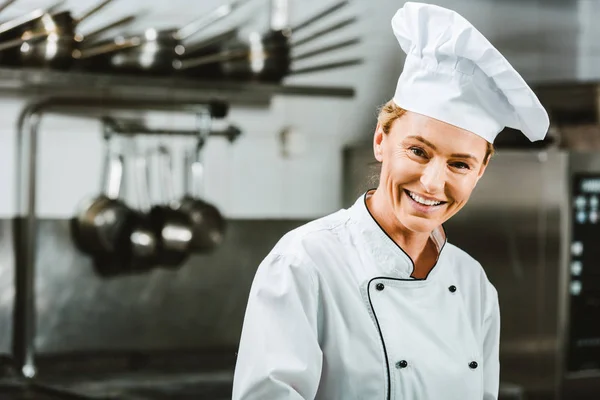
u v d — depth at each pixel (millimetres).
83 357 3678
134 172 3719
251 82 3574
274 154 3924
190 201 3631
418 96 1543
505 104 1558
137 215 3574
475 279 1799
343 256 1658
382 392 1620
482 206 3658
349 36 3957
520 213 3529
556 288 3447
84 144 3656
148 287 3771
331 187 4004
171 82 3459
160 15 3703
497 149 3709
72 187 3648
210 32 3740
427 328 1670
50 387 3176
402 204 1578
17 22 3199
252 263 3914
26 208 3561
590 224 3488
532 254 3504
